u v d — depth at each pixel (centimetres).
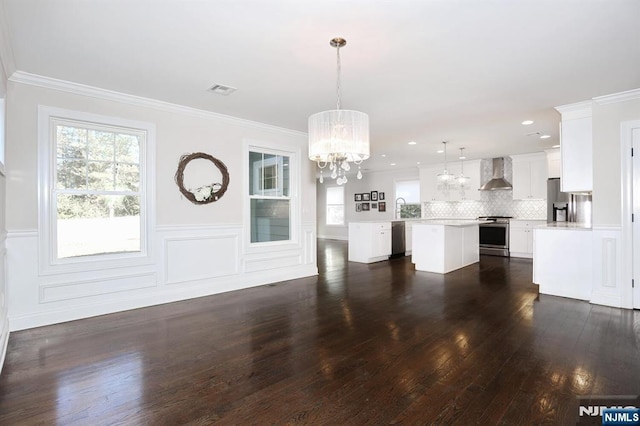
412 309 372
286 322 333
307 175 572
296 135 553
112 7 211
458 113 444
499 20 229
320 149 268
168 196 411
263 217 516
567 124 416
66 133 346
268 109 428
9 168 308
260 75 320
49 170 332
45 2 204
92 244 363
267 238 521
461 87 352
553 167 686
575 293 414
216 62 292
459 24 233
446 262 585
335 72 313
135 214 392
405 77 324
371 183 1102
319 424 175
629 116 367
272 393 205
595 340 281
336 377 223
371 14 221
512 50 272
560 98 387
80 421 179
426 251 603
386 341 283
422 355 255
